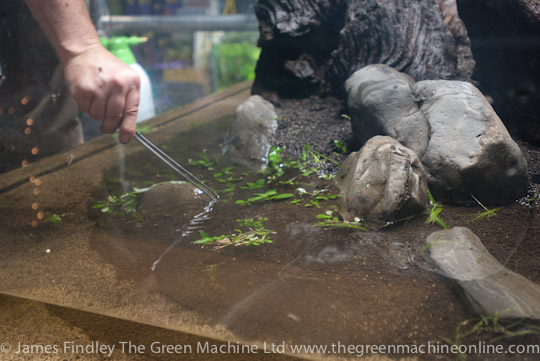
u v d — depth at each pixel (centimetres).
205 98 159
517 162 73
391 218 70
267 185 87
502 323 55
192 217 78
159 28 155
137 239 74
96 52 71
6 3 74
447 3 101
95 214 83
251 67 213
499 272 60
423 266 63
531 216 71
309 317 58
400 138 80
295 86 119
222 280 64
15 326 72
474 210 73
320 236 70
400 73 91
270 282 63
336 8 113
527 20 75
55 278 68
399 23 100
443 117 77
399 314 58
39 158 94
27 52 78
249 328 58
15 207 86
